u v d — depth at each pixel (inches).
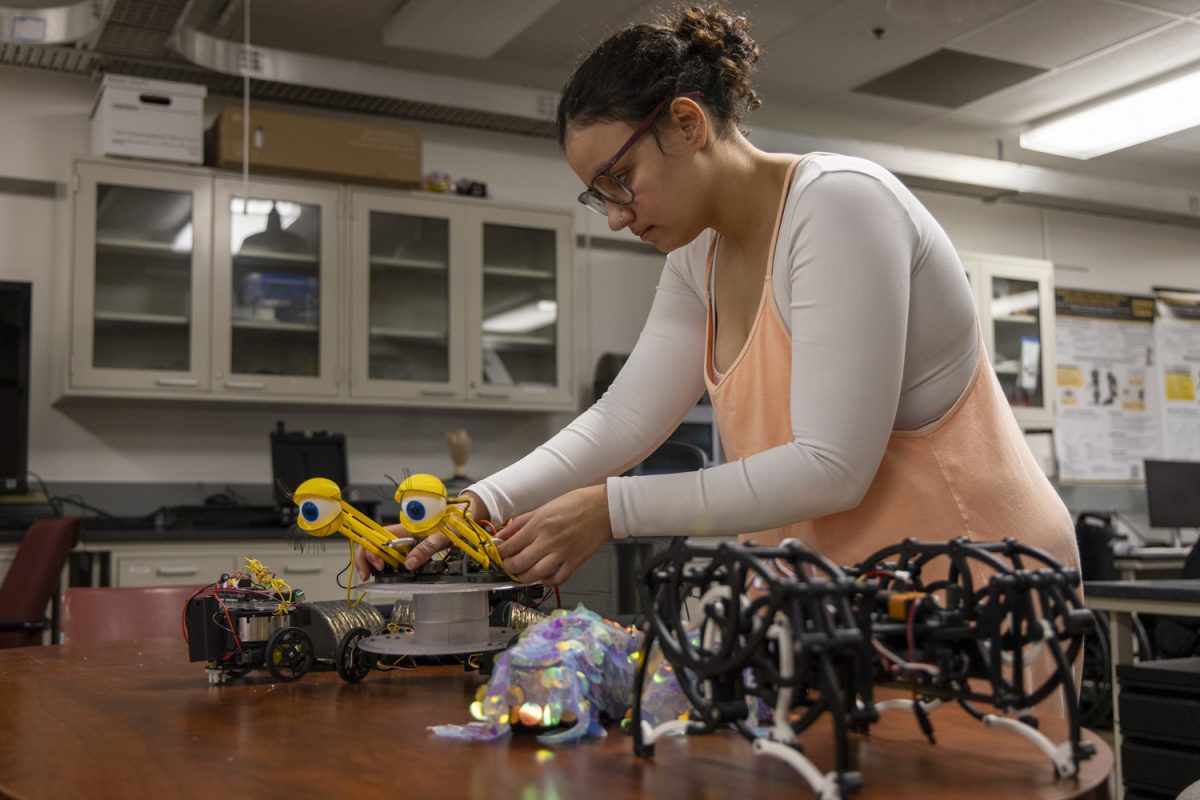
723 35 44.5
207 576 145.3
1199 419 270.5
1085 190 237.5
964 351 44.3
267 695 40.0
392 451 188.9
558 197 206.8
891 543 44.4
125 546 141.7
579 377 205.5
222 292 163.6
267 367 167.2
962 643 27.4
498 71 189.8
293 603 45.6
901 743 29.3
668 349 52.1
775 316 43.8
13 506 161.3
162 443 173.0
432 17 157.6
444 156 197.6
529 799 24.2
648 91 41.6
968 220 250.1
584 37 175.0
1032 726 28.7
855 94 201.9
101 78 167.9
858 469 37.9
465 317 180.4
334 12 167.2
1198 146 233.0
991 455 44.3
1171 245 274.2
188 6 147.6
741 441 46.6
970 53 183.8
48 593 125.7
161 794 25.5
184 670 47.9
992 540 43.6
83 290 155.6
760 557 25.9
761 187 44.9
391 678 43.6
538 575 40.0
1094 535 190.4
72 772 27.9
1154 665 88.1
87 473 168.2
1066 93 202.1
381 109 185.8
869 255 38.9
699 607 27.5
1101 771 25.9
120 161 158.9
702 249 50.5
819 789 23.8
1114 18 172.2
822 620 24.5
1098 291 262.7
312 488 43.0
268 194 167.8
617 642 32.3
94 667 49.7
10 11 148.9
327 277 170.7
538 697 30.6
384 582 42.5
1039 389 232.2
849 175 40.4
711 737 30.5
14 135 167.8
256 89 175.8
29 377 160.6
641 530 39.1
